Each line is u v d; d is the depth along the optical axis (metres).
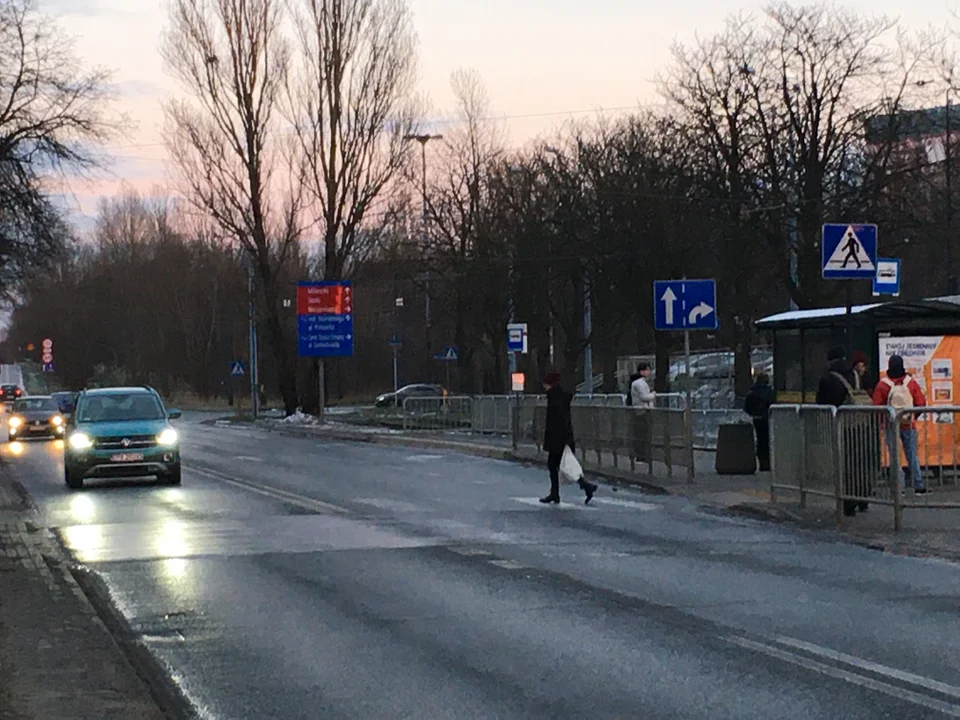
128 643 8.80
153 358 94.94
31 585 11.28
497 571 11.73
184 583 11.34
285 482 22.59
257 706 7.06
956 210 40.50
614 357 61.06
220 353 90.69
